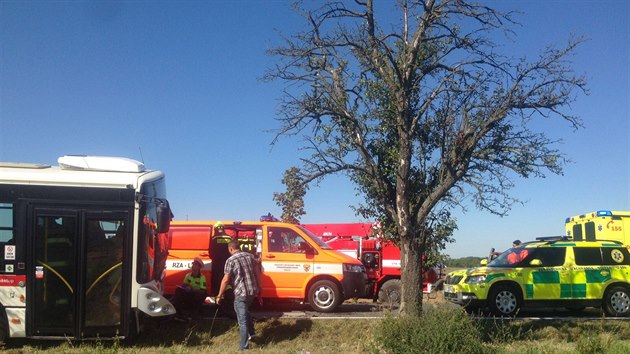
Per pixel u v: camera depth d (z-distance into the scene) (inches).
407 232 431.2
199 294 494.3
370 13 414.6
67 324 416.5
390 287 641.6
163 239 485.4
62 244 422.0
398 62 430.0
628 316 557.3
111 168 448.5
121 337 420.8
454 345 392.5
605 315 560.4
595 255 572.7
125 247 425.4
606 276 563.8
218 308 509.7
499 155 427.5
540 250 573.9
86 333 417.4
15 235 419.8
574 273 561.6
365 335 458.6
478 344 400.5
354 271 544.1
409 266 431.2
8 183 422.3
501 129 425.4
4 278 416.5
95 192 428.1
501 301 553.9
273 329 473.4
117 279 423.8
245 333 430.9
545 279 558.6
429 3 406.9
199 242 551.5
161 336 462.3
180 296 487.2
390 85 423.5
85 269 420.8
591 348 423.8
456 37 411.5
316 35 416.8
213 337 467.5
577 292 558.6
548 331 481.1
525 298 554.9
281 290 539.8
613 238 653.9
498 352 404.2
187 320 479.8
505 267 570.3
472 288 556.1
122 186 428.8
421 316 418.3
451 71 414.0
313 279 539.5
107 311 420.5
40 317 415.8
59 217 423.8
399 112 424.5
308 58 424.8
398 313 434.3
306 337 464.1
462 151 425.4
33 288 416.8
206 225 558.9
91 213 426.0
